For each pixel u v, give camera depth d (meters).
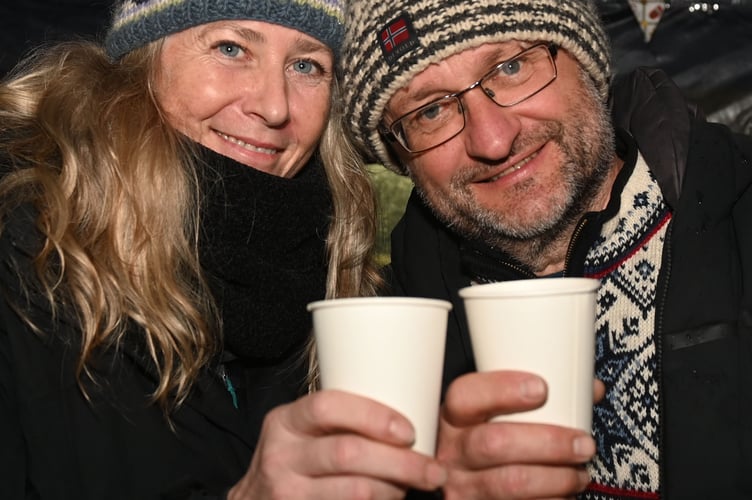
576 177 1.50
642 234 1.51
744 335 1.36
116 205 1.42
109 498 1.29
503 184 1.52
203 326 1.42
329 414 0.83
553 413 0.88
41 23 2.44
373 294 1.88
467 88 1.47
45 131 1.46
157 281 1.40
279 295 1.57
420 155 1.59
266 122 1.49
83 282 1.34
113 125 1.46
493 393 0.87
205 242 1.48
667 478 1.34
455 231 1.66
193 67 1.46
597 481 1.48
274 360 1.66
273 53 1.47
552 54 1.48
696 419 1.33
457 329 1.68
